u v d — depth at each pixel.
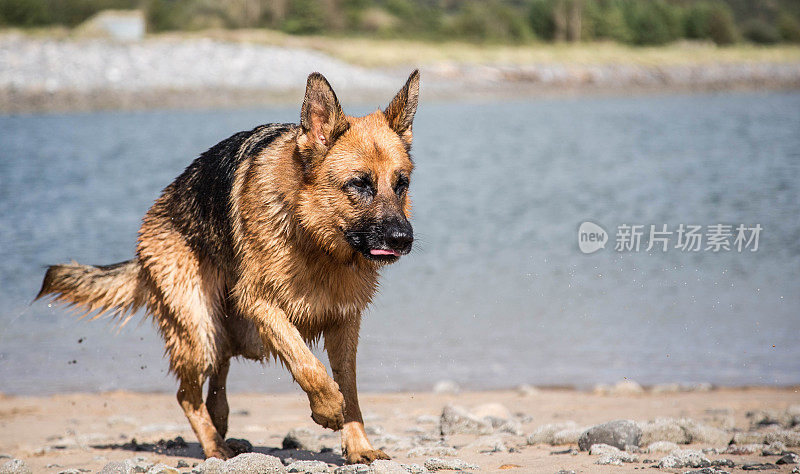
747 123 44.78
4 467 6.08
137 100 49.59
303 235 5.82
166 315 6.63
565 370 10.81
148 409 9.63
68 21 90.38
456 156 31.53
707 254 16.39
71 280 7.19
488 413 8.46
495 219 19.84
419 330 12.46
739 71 82.69
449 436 7.51
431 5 153.12
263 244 5.88
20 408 9.50
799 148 33.69
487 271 15.52
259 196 5.91
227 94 52.28
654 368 10.81
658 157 31.33
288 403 10.05
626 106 57.22
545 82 72.44
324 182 5.73
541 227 18.94
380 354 11.48
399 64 67.38
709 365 10.89
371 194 5.71
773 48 105.69
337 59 64.50
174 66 55.78
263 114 44.69
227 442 6.83
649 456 6.27
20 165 26.41
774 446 6.38
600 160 30.55
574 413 8.79
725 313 12.88
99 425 8.70
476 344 11.81
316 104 5.79
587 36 105.50
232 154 6.48
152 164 26.92
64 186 22.81
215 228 6.39
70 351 11.82
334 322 6.13
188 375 6.59
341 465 6.24
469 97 63.66
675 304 13.37
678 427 6.97
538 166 28.91
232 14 101.31
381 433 7.79
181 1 105.06
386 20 104.19
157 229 6.79
